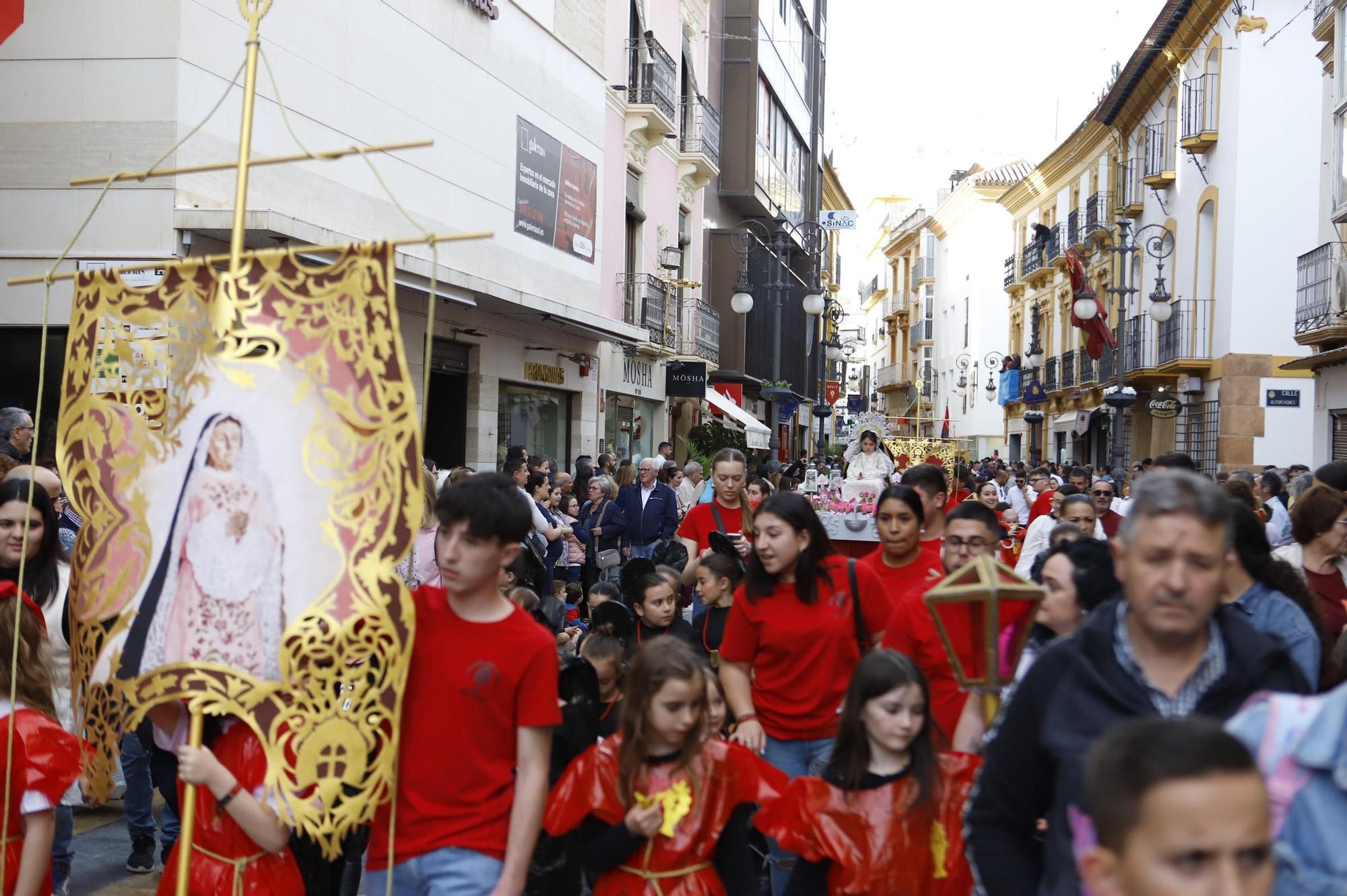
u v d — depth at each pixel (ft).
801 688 17.49
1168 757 6.26
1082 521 27.37
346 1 47.34
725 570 22.21
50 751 12.48
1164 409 101.60
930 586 17.20
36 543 17.51
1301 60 88.22
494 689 12.09
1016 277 169.89
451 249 56.34
